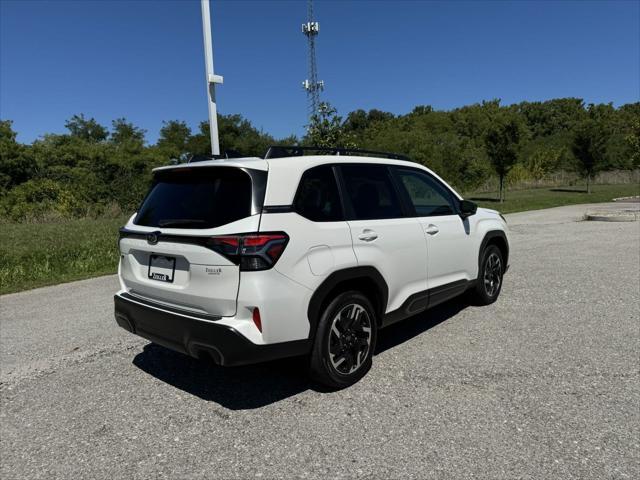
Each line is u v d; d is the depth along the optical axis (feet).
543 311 17.49
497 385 11.65
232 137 174.70
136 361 14.43
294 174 11.02
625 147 138.62
